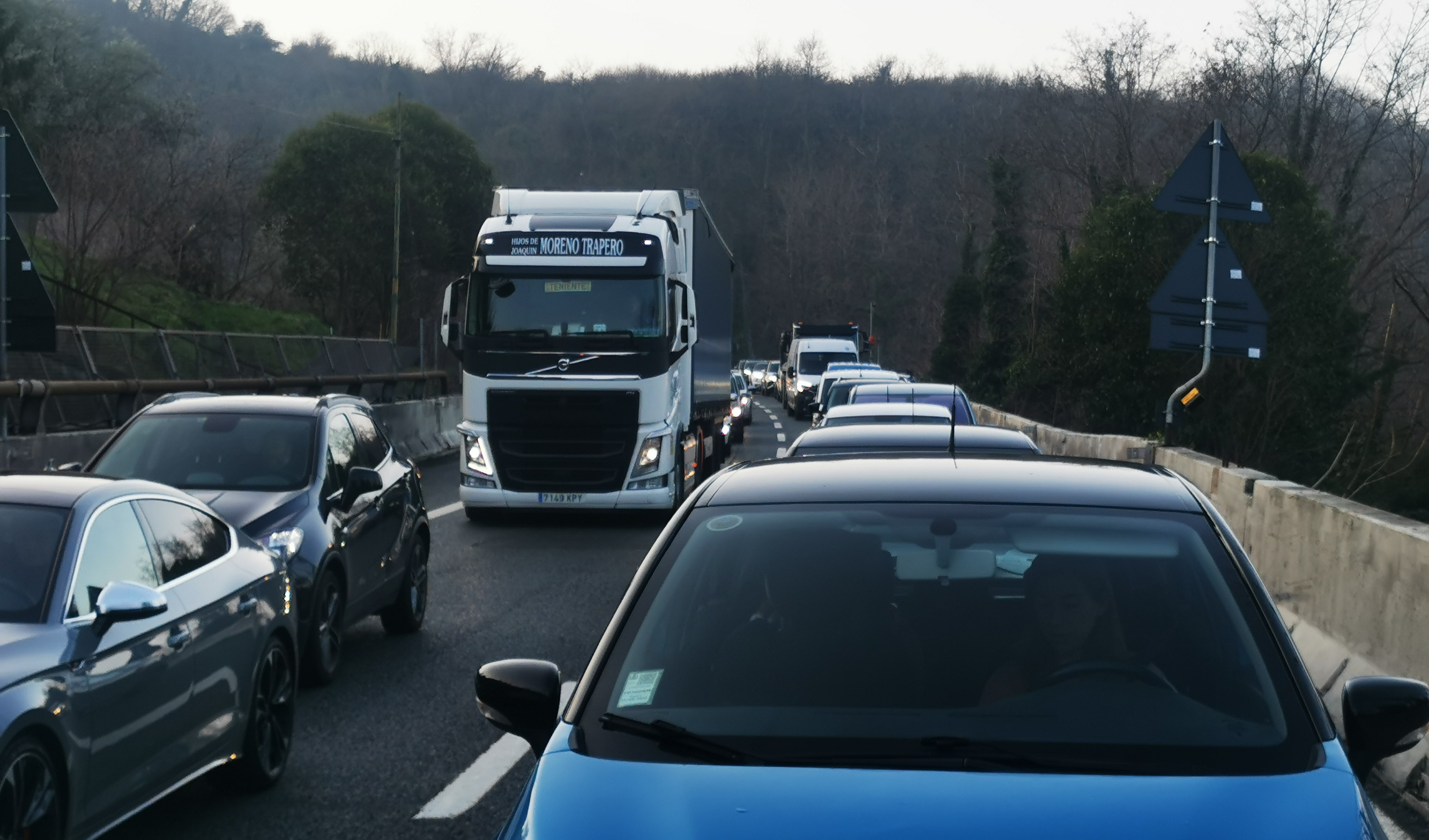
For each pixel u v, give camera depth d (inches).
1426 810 257.1
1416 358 1258.0
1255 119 1879.9
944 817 114.7
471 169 2746.1
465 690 356.2
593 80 6181.1
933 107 5984.3
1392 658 300.8
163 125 2249.0
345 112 2628.0
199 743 243.6
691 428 813.9
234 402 409.7
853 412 515.8
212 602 251.8
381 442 444.8
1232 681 136.0
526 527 701.3
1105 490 165.6
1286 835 112.8
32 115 1910.7
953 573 150.0
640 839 114.0
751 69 6122.1
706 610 148.5
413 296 2635.3
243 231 2422.5
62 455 687.1
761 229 5994.1
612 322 705.0
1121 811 115.6
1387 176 1815.9
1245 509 422.6
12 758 188.9
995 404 2436.0
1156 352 1407.5
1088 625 142.6
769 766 125.2
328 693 353.7
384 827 247.8
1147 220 1455.5
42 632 206.8
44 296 565.0
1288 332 1339.8
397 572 421.4
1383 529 311.0
